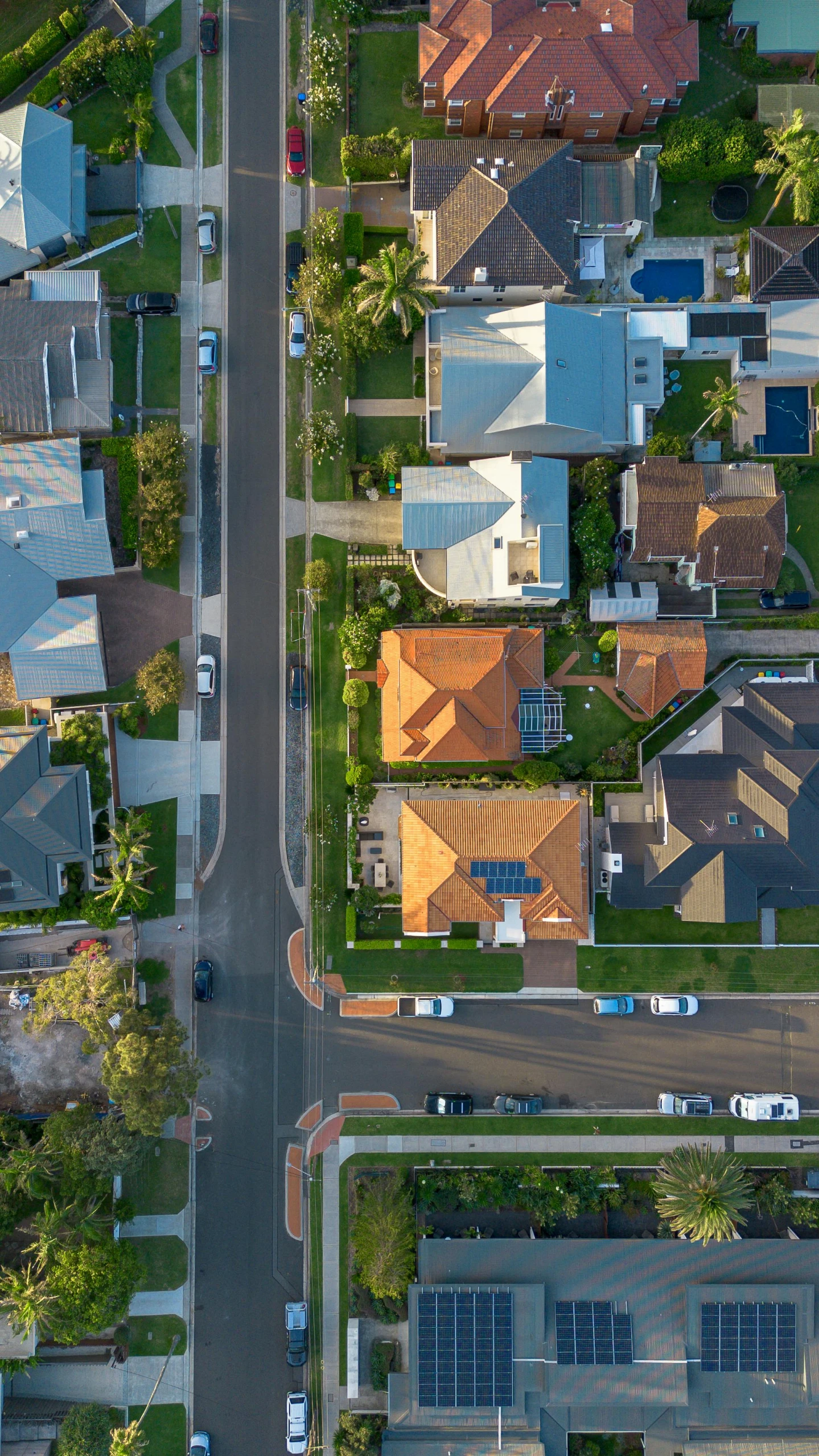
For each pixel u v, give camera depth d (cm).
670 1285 6369
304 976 6788
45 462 6638
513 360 6400
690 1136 6725
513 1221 6688
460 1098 6631
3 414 6669
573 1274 6372
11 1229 6253
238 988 6788
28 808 6191
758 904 6506
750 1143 6731
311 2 7031
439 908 6431
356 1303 6550
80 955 6450
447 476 6556
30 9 7144
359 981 6781
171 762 6888
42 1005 6222
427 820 6456
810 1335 6309
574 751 6862
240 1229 6675
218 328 7006
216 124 7050
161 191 7050
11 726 6744
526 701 6625
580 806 6531
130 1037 5947
